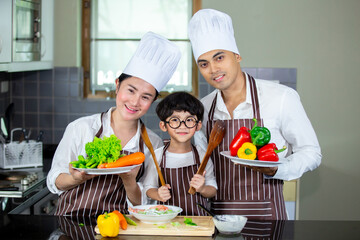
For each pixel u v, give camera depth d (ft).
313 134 6.63
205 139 7.15
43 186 9.57
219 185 6.77
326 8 12.61
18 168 10.64
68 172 6.27
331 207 12.96
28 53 10.58
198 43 6.56
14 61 9.74
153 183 6.50
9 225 5.69
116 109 6.48
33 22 10.94
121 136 6.45
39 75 12.92
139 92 6.05
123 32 13.35
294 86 12.78
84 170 5.40
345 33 12.65
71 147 6.37
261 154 5.84
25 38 10.37
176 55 6.18
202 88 12.99
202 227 5.38
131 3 13.28
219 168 6.75
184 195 6.46
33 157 10.80
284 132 6.70
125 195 6.35
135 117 6.15
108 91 13.09
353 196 12.93
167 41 6.12
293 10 12.63
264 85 6.77
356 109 12.80
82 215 6.19
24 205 8.31
